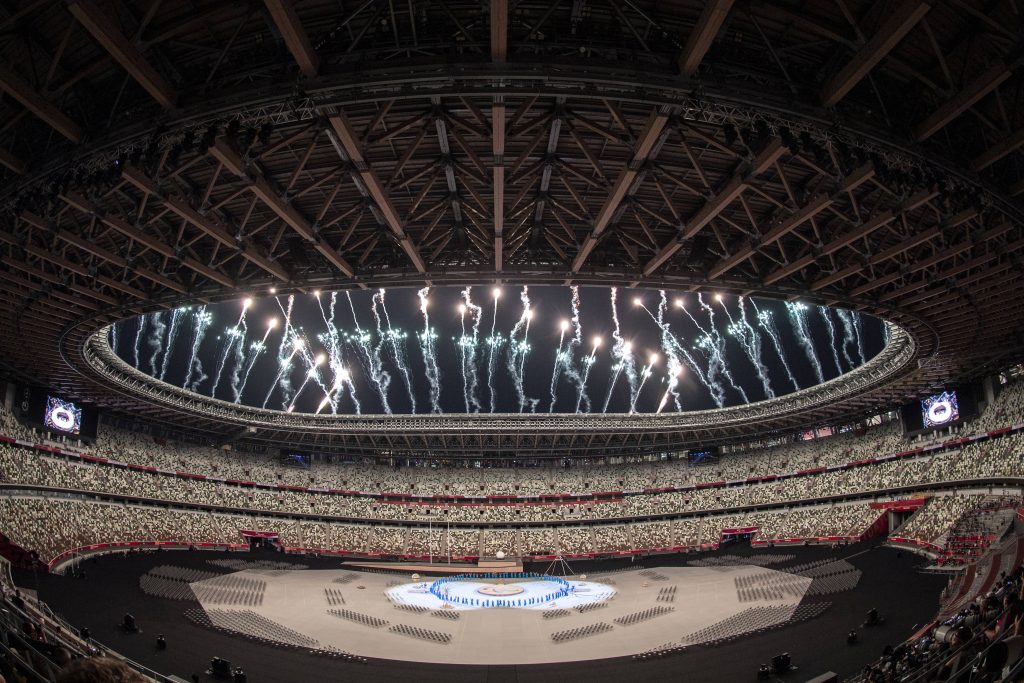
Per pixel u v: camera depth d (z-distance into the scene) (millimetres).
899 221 37250
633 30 21844
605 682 37312
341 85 22609
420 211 38469
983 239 34094
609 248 43438
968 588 42219
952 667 18281
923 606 46656
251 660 40594
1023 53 20375
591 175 33906
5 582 34656
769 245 41250
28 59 23656
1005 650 13398
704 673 38062
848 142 25500
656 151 28062
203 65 24469
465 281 43469
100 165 26703
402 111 27859
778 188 34219
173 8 21766
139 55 21250
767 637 44688
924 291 45344
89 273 39625
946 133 27922
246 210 35062
